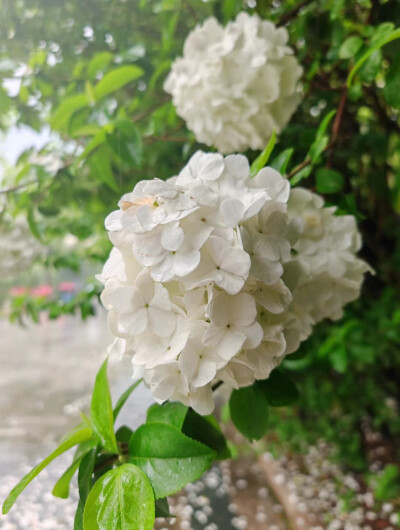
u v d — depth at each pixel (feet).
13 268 2.36
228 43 1.36
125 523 0.72
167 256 0.73
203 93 1.37
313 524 2.62
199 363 0.75
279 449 3.63
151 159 2.24
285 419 3.69
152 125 2.03
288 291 0.79
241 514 2.86
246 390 1.04
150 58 2.13
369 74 1.18
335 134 1.37
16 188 1.86
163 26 2.10
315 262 1.05
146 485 0.75
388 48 1.20
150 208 0.75
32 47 2.17
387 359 2.90
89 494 0.76
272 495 3.11
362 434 3.47
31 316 2.55
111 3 2.14
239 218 0.76
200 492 3.11
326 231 1.08
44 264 2.54
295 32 1.87
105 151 1.55
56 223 2.65
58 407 3.77
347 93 1.38
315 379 3.30
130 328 0.75
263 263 0.78
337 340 2.32
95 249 2.83
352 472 3.24
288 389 1.05
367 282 2.85
